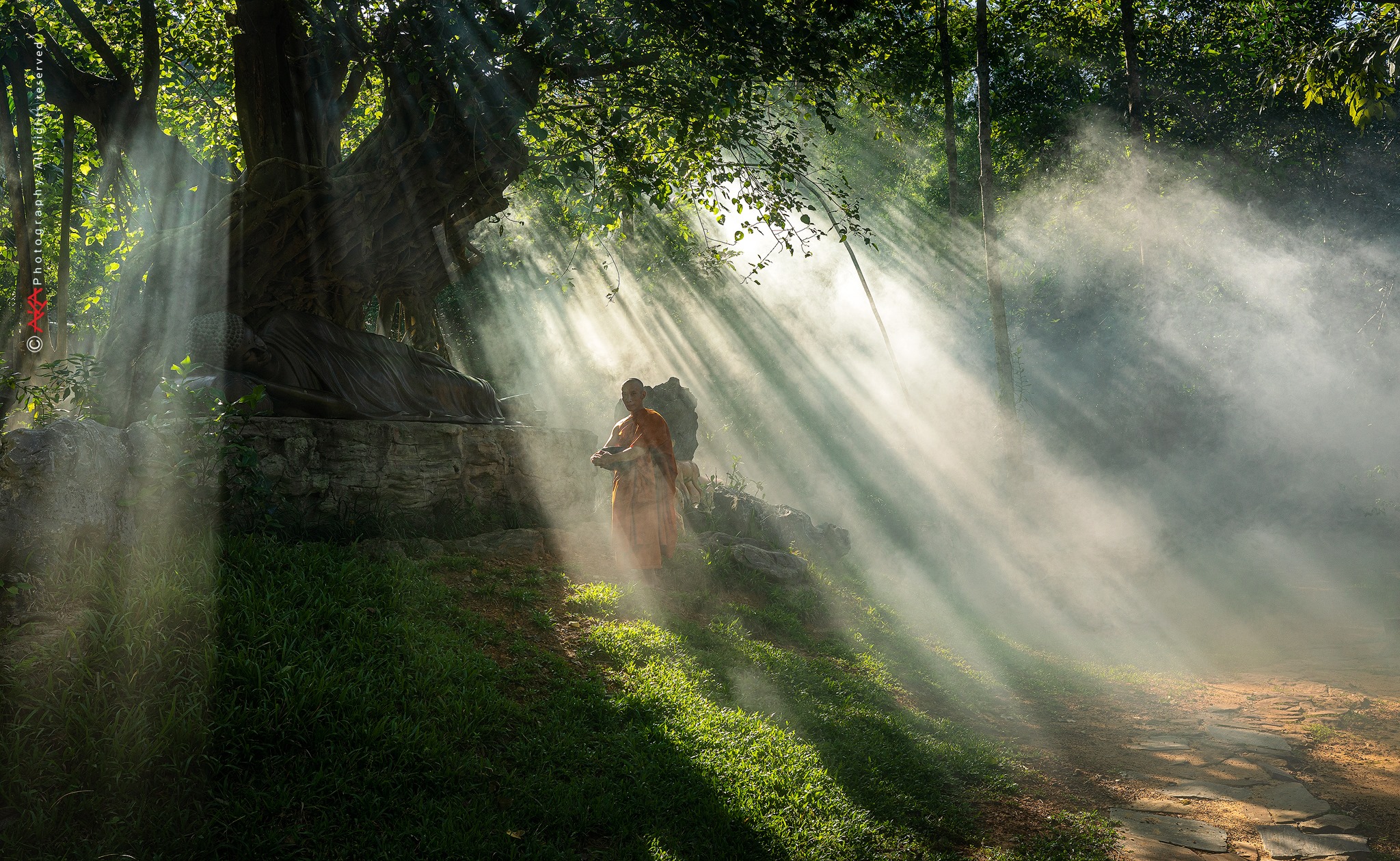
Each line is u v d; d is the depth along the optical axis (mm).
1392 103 21547
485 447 8867
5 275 11227
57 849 3133
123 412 7605
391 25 8914
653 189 10562
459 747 4320
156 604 4363
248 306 8969
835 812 4438
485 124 8906
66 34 12367
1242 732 6883
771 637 7547
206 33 13375
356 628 4996
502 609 6352
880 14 11688
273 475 6758
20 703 3643
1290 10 21812
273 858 3307
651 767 4480
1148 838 4672
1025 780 5512
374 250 9742
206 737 3723
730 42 9125
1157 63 24719
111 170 10594
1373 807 5277
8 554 4477
